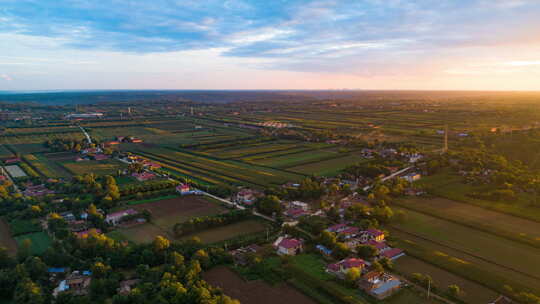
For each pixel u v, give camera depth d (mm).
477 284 121312
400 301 112062
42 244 153750
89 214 180625
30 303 108312
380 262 133750
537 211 182375
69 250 142750
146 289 115250
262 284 122875
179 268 126688
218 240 157625
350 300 111312
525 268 131125
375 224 168250
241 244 151750
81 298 111812
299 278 125625
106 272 126562
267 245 151125
